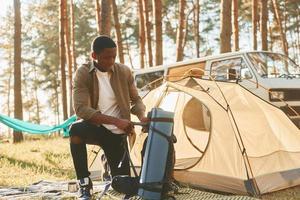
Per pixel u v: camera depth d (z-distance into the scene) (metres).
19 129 13.09
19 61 20.58
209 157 6.99
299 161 7.25
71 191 6.42
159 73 12.33
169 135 4.17
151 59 23.44
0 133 29.17
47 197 6.22
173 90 7.71
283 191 6.75
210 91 7.30
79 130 4.95
